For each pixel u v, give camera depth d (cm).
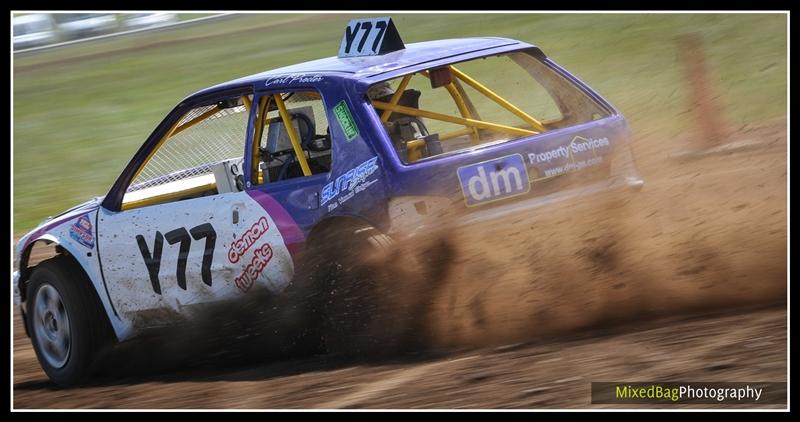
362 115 1766
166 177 2305
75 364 2117
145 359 2125
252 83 1967
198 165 2316
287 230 1833
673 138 3641
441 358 1686
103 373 2159
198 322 2002
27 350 2670
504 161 1755
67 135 6234
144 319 2092
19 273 2283
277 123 2005
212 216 1956
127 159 5406
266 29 9194
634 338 1609
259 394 1634
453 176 1717
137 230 2069
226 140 2284
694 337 1564
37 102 7444
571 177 1817
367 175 1739
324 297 1778
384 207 1719
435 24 7869
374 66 1867
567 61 6091
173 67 8019
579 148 1831
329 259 1759
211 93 2025
